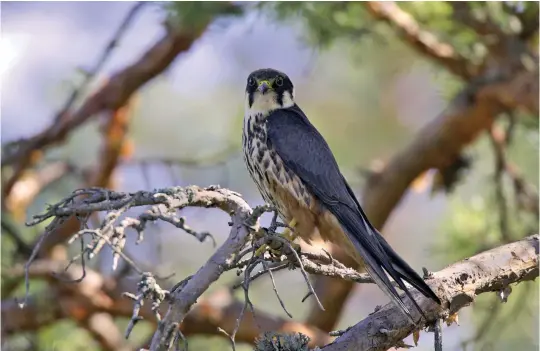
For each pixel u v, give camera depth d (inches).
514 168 482.3
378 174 509.4
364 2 449.4
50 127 467.8
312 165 351.3
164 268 450.6
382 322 260.7
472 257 292.8
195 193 241.3
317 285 501.4
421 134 498.6
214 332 457.7
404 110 604.7
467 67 485.4
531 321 471.8
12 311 446.0
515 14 465.4
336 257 458.9
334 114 582.9
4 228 436.5
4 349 442.0
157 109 565.9
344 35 463.2
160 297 203.3
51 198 503.5
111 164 491.8
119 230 207.2
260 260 231.3
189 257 524.4
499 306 431.8
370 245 324.8
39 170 506.0
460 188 566.6
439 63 490.3
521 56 464.8
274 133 360.2
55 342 458.9
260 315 457.1
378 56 553.9
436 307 270.1
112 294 451.8
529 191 475.5
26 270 215.8
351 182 544.1
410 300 263.7
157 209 219.8
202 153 544.7
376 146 585.6
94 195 235.5
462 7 455.8
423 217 630.5
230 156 497.4
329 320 498.3
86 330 461.4
